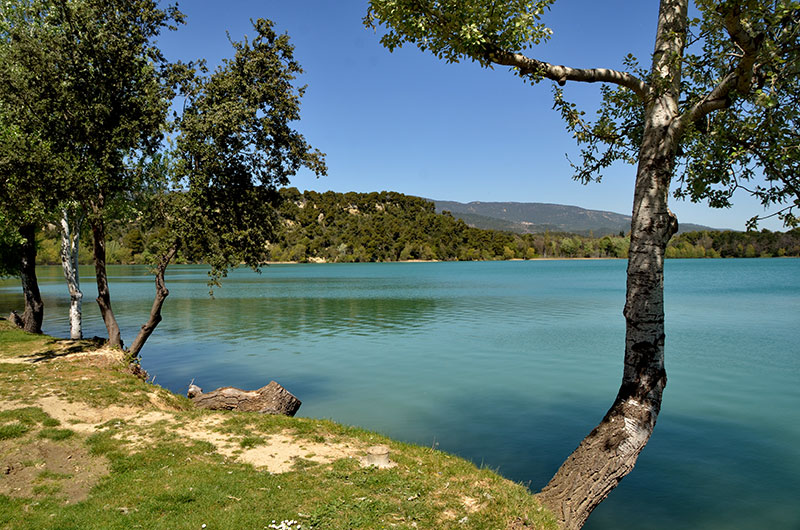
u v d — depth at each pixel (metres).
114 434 10.07
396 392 18.36
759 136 6.48
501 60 6.83
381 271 154.25
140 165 16.38
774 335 29.92
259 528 6.70
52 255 106.12
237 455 9.48
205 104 15.98
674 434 13.67
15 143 13.55
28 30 15.04
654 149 6.91
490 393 18.12
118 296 62.44
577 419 15.16
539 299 56.12
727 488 10.52
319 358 24.75
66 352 17.16
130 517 6.86
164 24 16.31
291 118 17.09
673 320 36.78
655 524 9.12
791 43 5.91
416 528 6.86
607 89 8.57
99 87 15.04
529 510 7.15
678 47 6.84
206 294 67.31
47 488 7.71
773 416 15.07
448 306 49.91
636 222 7.07
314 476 8.57
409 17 6.85
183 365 23.25
